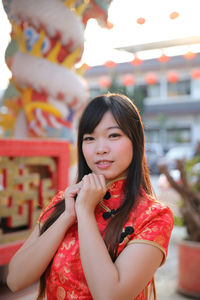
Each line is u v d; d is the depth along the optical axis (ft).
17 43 11.58
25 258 4.07
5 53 11.81
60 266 3.88
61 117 11.71
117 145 4.04
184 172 11.51
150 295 4.32
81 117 4.24
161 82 78.59
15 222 9.86
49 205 4.75
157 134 82.07
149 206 3.93
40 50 11.17
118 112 4.05
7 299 9.33
